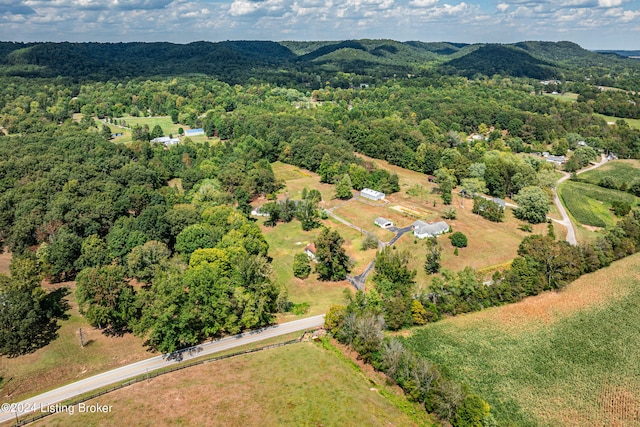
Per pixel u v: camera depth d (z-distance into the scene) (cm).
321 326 9700
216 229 12506
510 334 9456
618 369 8438
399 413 7331
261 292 9612
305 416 7112
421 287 11088
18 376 7825
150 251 11112
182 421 6944
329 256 11438
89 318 8788
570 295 11006
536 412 7406
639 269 12350
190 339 8675
